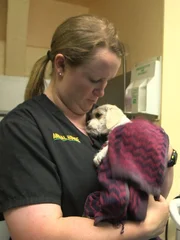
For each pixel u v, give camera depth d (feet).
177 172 4.84
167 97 4.81
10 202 2.23
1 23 6.35
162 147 2.48
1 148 2.45
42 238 2.09
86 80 2.72
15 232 2.18
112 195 2.22
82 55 2.60
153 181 2.38
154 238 2.85
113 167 2.39
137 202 2.28
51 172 2.42
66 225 2.15
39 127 2.61
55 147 2.59
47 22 6.81
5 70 6.38
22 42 6.33
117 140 2.57
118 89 5.69
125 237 2.22
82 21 2.74
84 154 2.77
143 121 2.77
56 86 2.97
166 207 2.49
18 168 2.33
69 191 2.52
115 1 6.18
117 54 2.71
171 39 4.86
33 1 6.62
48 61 3.22
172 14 4.87
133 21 5.55
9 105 5.06
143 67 5.06
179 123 4.91
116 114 3.37
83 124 3.28
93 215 2.43
